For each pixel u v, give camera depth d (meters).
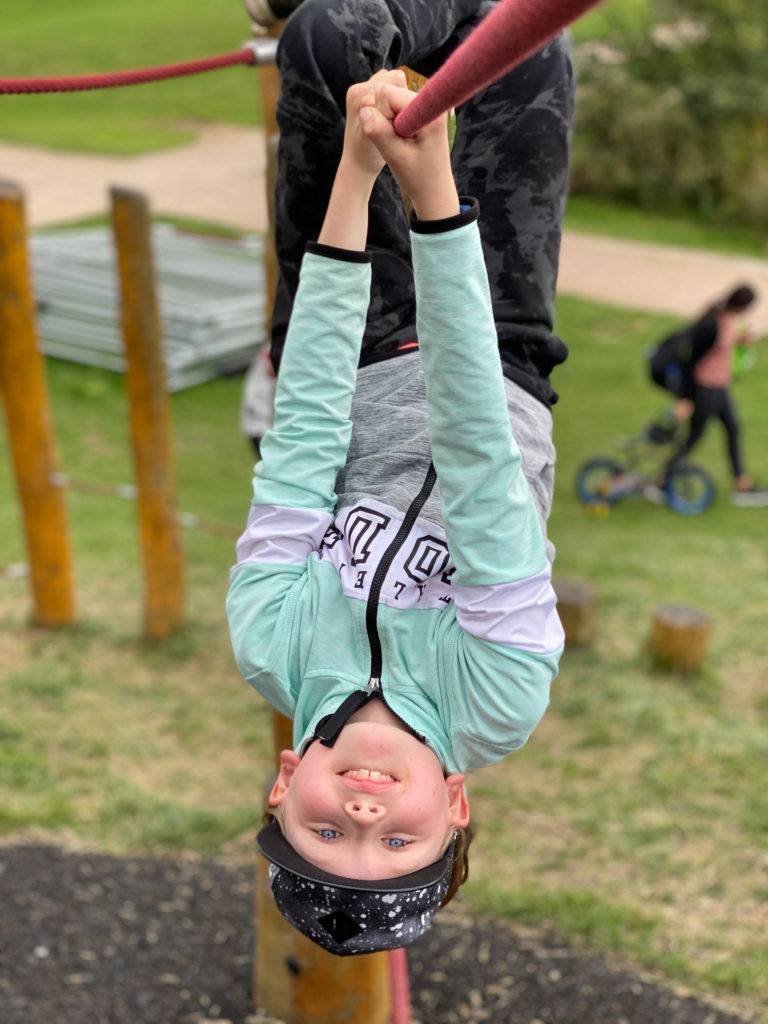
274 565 1.66
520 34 0.86
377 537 1.61
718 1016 4.05
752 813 5.48
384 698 1.58
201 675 7.07
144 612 7.45
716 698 6.65
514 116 1.94
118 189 6.41
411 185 1.32
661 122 20.27
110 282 14.02
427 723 1.58
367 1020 3.94
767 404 13.13
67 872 4.82
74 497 10.30
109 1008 4.05
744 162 20.38
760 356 14.41
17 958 4.28
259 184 20.12
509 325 1.88
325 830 1.57
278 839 1.63
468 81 0.98
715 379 10.14
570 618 7.17
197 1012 4.05
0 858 4.88
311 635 1.62
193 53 28.34
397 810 1.54
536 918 4.59
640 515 10.27
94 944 4.38
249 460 11.34
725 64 20.77
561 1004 4.11
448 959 4.34
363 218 1.65
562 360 1.93
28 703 6.55
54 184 20.00
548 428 1.83
